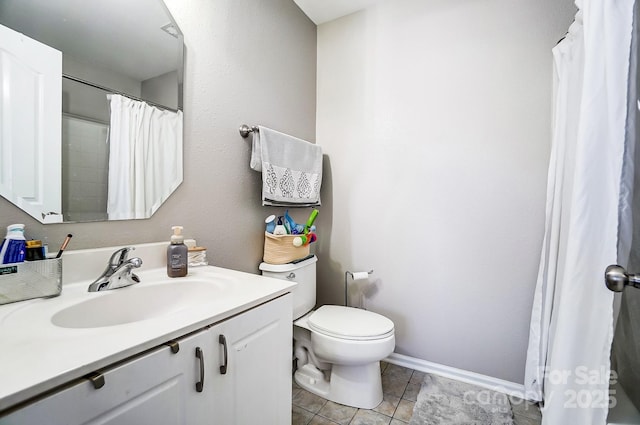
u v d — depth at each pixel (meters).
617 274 0.69
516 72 1.46
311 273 1.70
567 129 1.17
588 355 0.81
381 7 1.81
